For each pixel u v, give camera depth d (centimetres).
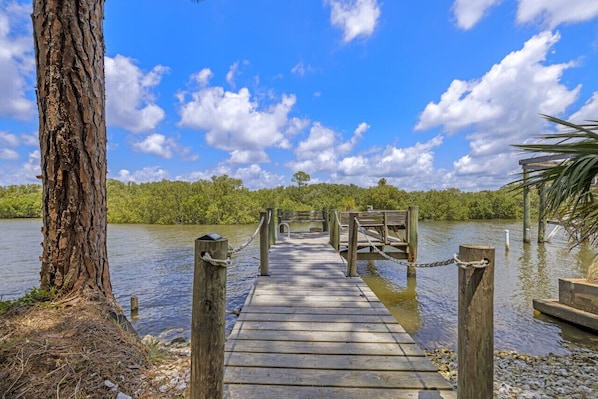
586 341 398
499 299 564
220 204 2678
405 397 180
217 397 146
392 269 830
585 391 263
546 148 166
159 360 246
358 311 323
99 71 325
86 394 184
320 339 257
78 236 307
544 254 1003
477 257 139
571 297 448
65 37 297
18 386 178
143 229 2223
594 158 146
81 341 228
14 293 671
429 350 379
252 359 223
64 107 300
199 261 145
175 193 2811
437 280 710
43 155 307
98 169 322
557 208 168
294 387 189
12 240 1544
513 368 320
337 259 609
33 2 299
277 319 302
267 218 485
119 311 306
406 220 696
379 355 229
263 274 477
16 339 218
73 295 298
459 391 145
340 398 179
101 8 328
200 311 145
